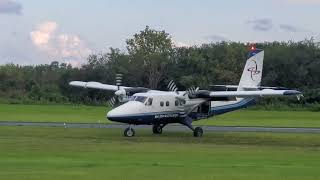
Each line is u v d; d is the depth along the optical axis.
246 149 107.69
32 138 126.00
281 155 94.81
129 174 65.50
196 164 76.94
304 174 66.88
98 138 130.88
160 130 153.38
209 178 63.00
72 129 157.88
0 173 65.25
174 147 109.88
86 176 63.66
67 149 101.00
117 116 142.88
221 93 150.50
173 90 160.62
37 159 82.31
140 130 163.62
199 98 153.00
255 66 171.88
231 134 151.12
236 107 165.00
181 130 165.62
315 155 95.06
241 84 170.12
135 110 144.75
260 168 72.12
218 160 84.06
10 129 153.62
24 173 65.38
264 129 172.62
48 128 159.75
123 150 100.94
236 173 67.12
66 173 65.75
